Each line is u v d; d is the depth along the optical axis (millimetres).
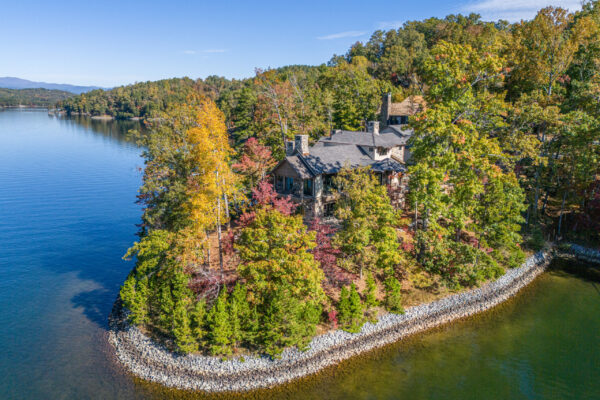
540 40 56031
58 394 25688
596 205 44375
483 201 39500
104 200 73062
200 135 30688
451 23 124125
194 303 30656
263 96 74812
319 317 30656
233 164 46031
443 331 32344
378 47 155250
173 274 31891
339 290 34125
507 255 41094
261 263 28719
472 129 37688
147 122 56938
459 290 36531
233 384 26469
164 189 40938
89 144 139625
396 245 35000
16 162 106312
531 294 37969
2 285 40750
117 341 31031
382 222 34812
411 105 74312
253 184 46781
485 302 35875
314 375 27391
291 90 77688
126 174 94438
